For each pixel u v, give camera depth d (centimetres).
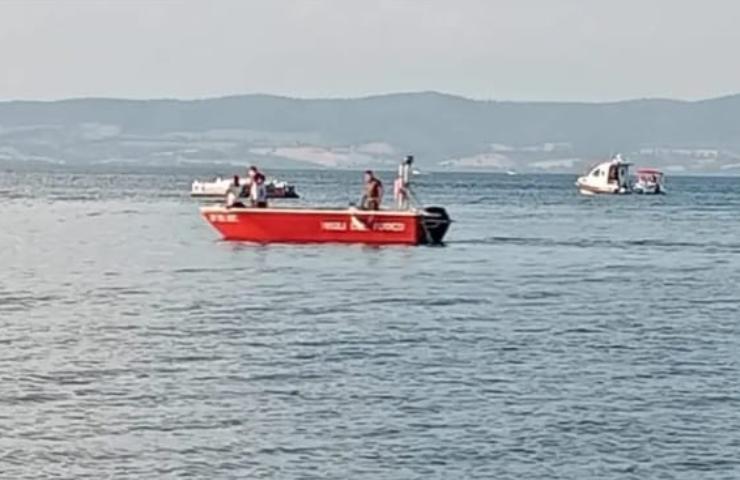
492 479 2222
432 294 4609
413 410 2664
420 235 6303
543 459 2331
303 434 2480
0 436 2456
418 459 2327
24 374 3008
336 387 2878
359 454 2355
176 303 4306
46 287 4831
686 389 2897
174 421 2572
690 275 5603
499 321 3931
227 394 2805
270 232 6406
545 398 2786
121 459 2322
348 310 4131
